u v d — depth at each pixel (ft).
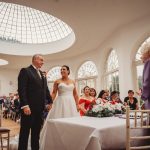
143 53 9.96
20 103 12.80
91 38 41.14
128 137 8.71
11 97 56.39
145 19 30.27
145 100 9.66
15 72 76.89
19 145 12.92
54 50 53.88
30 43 55.06
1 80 74.64
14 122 44.09
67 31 47.85
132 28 32.50
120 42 35.06
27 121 12.96
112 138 9.12
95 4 26.63
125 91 33.55
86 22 32.53
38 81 13.44
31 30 53.52
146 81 9.44
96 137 8.52
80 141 9.32
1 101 57.06
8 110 54.34
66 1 25.62
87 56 53.01
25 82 12.91
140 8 27.89
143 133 10.42
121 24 33.71
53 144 10.89
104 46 43.21
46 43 55.26
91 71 53.21
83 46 47.42
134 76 32.94
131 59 33.04
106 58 45.29
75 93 16.78
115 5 26.99
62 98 15.99
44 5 26.45
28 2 25.48
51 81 65.41
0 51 51.44
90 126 9.08
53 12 28.53
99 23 33.12
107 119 11.04
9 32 52.47
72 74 59.26
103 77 46.26
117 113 13.12
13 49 53.16
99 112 11.89
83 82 56.03
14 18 50.47
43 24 51.98
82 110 16.62
